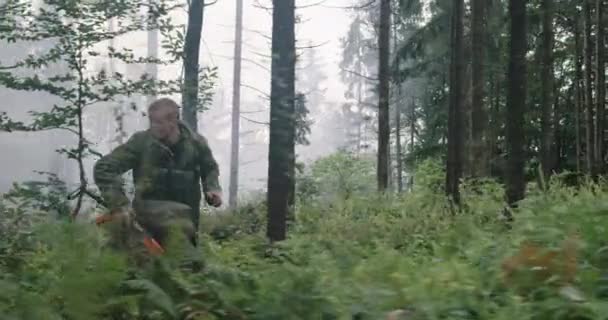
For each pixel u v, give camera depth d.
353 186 24.28
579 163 27.56
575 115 30.44
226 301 3.52
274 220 10.70
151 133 5.20
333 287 3.67
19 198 8.26
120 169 5.03
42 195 8.38
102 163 4.97
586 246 4.43
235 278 3.86
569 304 3.25
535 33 29.19
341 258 4.69
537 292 3.62
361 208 15.30
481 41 22.44
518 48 10.27
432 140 30.80
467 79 26.28
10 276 3.89
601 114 23.67
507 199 10.25
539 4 25.64
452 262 4.23
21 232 5.38
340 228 11.17
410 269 4.31
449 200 15.78
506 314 3.35
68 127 9.86
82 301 2.93
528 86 29.55
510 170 10.28
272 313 3.38
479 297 3.72
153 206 4.70
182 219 4.52
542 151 24.83
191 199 5.32
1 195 7.81
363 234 9.86
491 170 23.88
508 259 4.11
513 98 10.16
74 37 9.92
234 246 6.28
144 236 4.12
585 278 3.62
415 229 9.93
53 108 9.82
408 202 15.26
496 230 6.68
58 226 3.52
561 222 5.49
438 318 3.39
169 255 3.79
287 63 10.42
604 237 4.71
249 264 5.13
